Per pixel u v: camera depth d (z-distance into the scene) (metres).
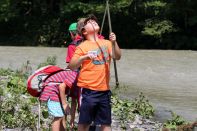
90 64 6.43
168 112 11.48
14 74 14.24
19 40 42.34
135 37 38.62
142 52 27.16
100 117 6.54
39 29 42.25
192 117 11.16
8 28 43.97
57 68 6.96
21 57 23.78
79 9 38.47
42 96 6.82
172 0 36.28
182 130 6.64
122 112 10.33
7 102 8.98
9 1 41.94
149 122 10.10
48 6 43.12
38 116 8.09
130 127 9.47
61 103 6.79
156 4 36.28
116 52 6.47
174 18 36.69
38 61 22.14
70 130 7.44
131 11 37.94
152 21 36.53
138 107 11.00
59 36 41.38
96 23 6.61
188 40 35.91
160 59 23.53
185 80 17.83
